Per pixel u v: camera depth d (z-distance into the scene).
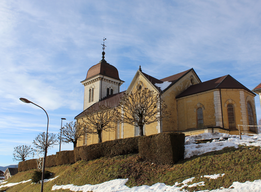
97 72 59.03
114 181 20.33
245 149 18.48
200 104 34.09
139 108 29.06
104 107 38.72
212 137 24.36
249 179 14.20
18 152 71.38
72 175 26.31
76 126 44.06
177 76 40.78
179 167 19.17
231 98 32.47
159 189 16.81
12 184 40.84
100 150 27.75
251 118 33.41
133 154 24.64
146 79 37.44
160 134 21.36
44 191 26.25
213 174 16.20
